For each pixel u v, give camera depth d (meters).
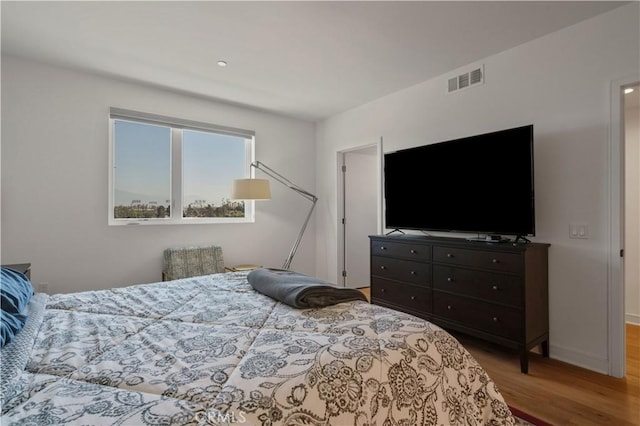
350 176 4.64
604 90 2.21
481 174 2.69
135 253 3.41
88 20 2.28
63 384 0.84
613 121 2.17
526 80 2.60
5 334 1.04
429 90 3.31
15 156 2.83
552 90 2.46
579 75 2.32
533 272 2.28
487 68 2.85
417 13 2.19
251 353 1.02
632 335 2.91
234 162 4.21
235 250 4.12
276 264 4.47
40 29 2.39
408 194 3.30
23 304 1.43
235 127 4.12
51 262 2.98
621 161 2.15
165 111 3.60
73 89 3.08
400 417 0.98
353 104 4.06
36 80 2.91
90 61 2.90
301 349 1.04
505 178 2.53
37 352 1.03
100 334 1.19
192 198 3.88
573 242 2.35
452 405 1.13
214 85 3.44
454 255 2.60
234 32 2.43
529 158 2.39
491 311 2.37
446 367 1.18
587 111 2.29
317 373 0.90
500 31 2.43
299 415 0.80
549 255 2.47
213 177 4.04
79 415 0.71
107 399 0.77
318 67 3.02
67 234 3.05
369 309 1.48
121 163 3.41
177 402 0.77
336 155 4.51
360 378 0.95
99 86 3.21
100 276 3.22
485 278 2.40
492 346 2.67
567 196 2.38
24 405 0.75
